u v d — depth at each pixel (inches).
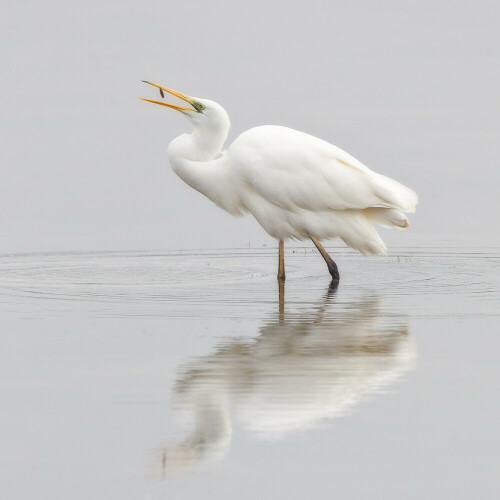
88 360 509.0
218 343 539.8
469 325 579.5
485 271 767.1
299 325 580.4
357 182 713.6
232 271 780.0
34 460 390.6
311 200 717.9
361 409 437.1
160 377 479.5
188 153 767.7
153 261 828.0
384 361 504.1
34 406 442.6
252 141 733.3
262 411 434.9
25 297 666.8
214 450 398.0
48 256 854.5
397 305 636.7
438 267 788.6
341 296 669.9
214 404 443.2
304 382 470.9
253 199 740.7
